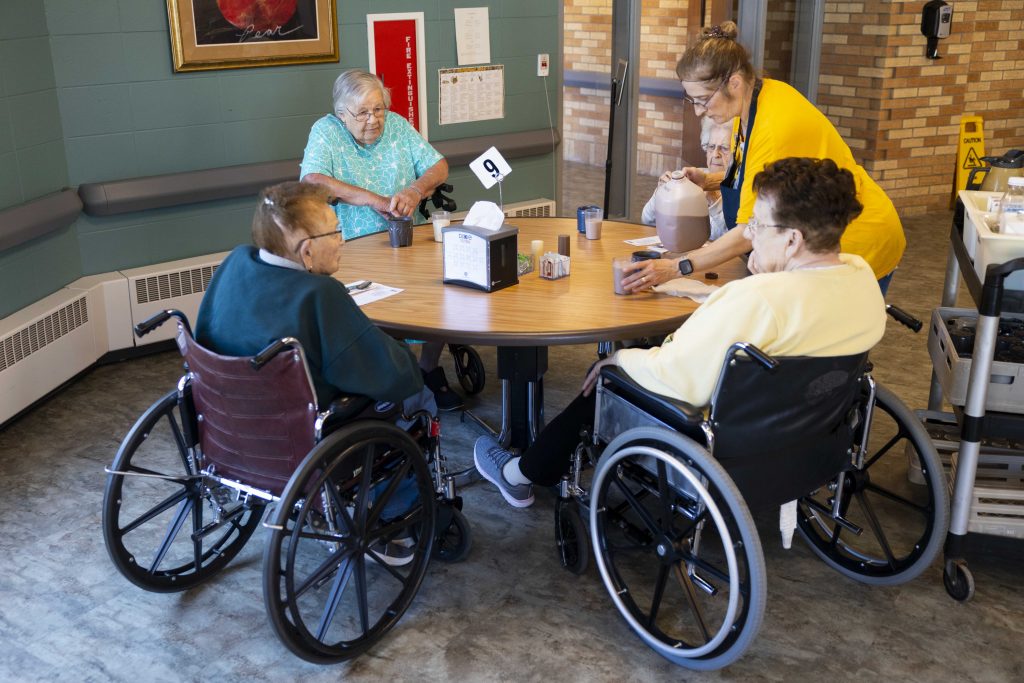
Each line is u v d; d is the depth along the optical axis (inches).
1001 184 121.2
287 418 88.6
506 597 106.2
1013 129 293.9
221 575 111.0
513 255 114.7
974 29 274.8
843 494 110.2
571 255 128.7
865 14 268.2
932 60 273.4
